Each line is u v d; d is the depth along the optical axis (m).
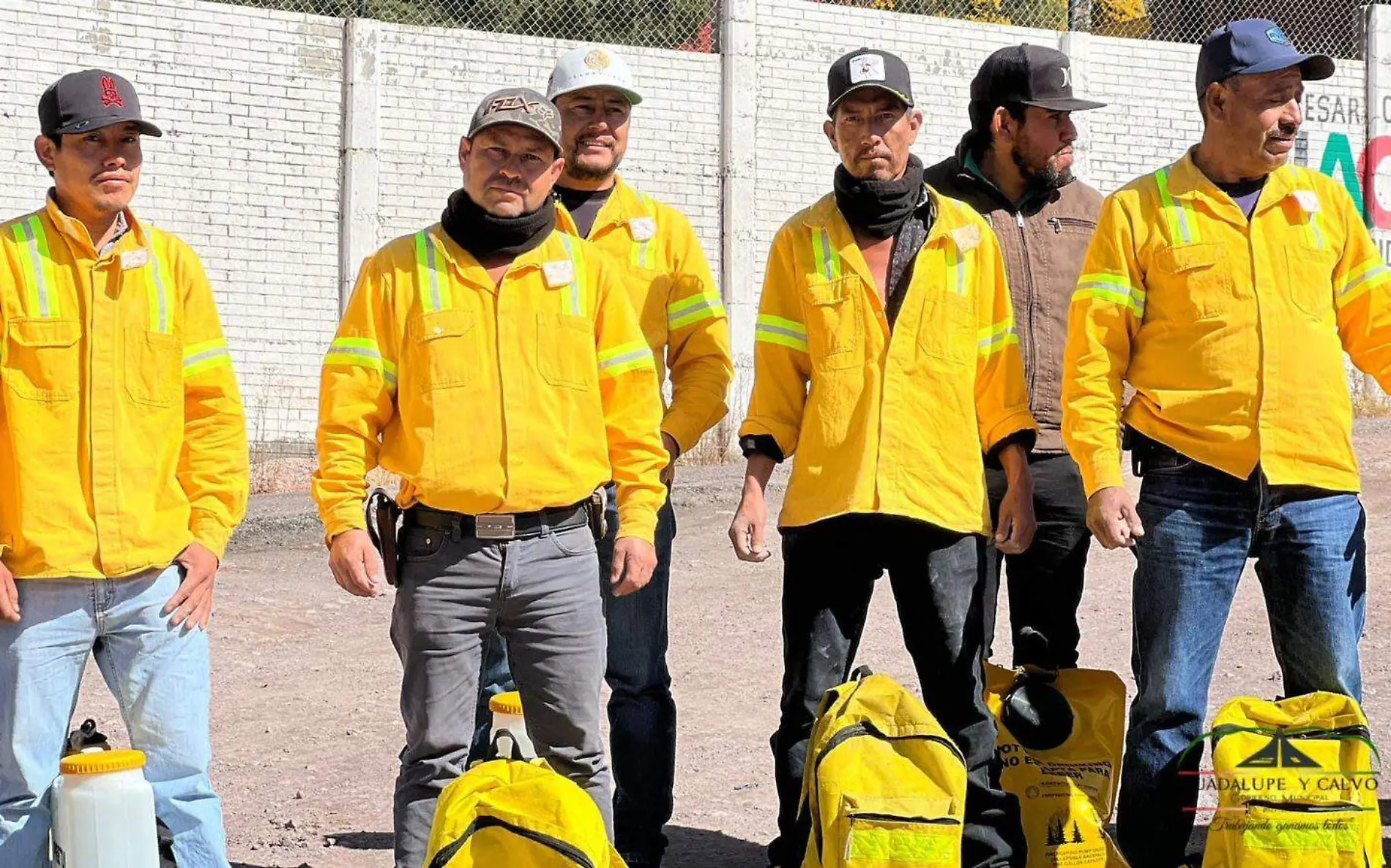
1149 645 4.30
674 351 4.93
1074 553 4.92
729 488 12.59
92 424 4.00
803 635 4.41
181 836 4.15
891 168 4.37
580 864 3.41
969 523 4.32
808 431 4.41
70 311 4.01
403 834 4.00
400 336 4.01
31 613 3.99
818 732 3.99
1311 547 4.23
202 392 4.24
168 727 4.12
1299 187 4.29
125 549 4.02
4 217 13.22
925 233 4.42
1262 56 4.14
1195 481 4.26
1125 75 16.61
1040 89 4.85
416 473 3.96
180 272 4.21
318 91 14.04
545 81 14.70
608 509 4.66
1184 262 4.25
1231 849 4.07
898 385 4.32
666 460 4.25
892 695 3.95
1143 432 4.35
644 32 15.94
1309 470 4.20
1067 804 4.37
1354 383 16.38
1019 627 4.96
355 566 3.94
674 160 15.02
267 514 11.42
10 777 3.99
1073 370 4.35
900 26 15.75
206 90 13.70
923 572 4.30
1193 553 4.24
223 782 6.00
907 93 4.33
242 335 13.84
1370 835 4.08
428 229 4.09
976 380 4.47
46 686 4.00
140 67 13.53
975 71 16.03
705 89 15.09
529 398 3.98
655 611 4.68
